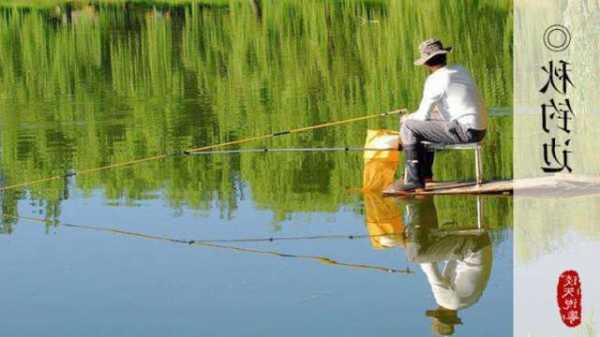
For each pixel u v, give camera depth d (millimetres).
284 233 11750
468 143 13172
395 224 12023
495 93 20172
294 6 37469
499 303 9602
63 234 11859
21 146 16594
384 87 21531
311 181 13992
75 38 32594
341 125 17859
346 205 12844
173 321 9266
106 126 18281
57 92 22562
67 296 9930
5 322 9320
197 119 18875
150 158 14688
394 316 9320
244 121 18547
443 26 29500
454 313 9391
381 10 34969
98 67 26438
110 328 9141
